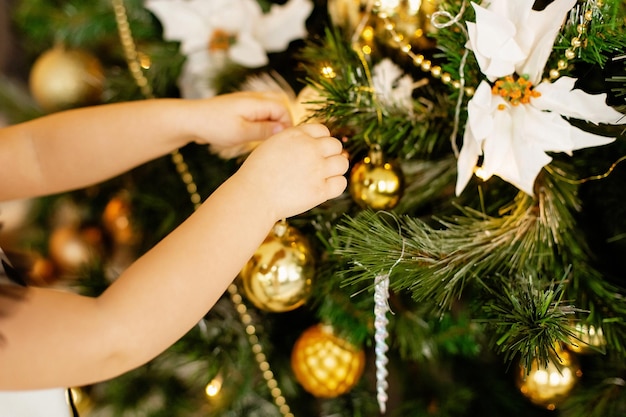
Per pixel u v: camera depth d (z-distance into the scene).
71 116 0.76
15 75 1.08
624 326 0.67
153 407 0.95
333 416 0.90
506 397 0.85
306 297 0.75
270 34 0.86
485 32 0.62
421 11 0.72
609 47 0.62
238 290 0.87
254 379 0.92
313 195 0.66
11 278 0.63
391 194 0.72
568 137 0.63
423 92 0.76
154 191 0.98
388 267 0.66
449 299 0.72
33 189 0.76
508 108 0.65
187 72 0.90
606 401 0.75
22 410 0.72
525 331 0.62
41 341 0.61
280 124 0.78
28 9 0.92
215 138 0.77
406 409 0.85
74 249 0.98
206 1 0.84
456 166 0.76
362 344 0.82
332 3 0.79
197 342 0.86
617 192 0.76
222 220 0.64
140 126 0.76
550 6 0.63
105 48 0.96
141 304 0.62
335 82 0.71
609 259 0.77
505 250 0.69
